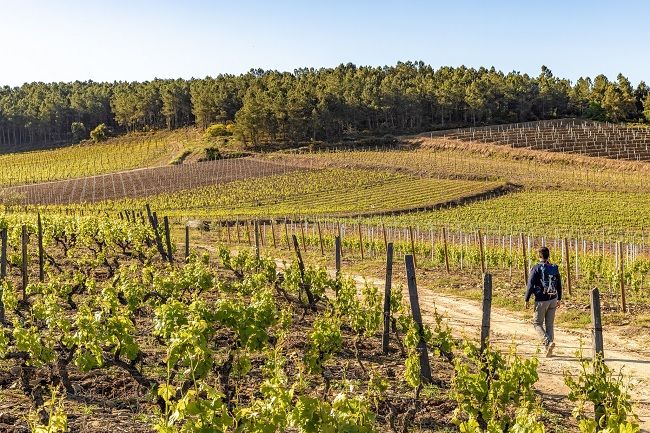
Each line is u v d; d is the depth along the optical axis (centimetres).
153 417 768
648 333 1330
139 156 11825
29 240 2666
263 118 11875
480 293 1873
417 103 14000
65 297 1399
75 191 7750
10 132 17875
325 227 4528
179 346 679
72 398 845
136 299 1214
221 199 6738
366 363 1095
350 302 1323
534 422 582
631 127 11906
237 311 832
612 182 6869
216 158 10569
